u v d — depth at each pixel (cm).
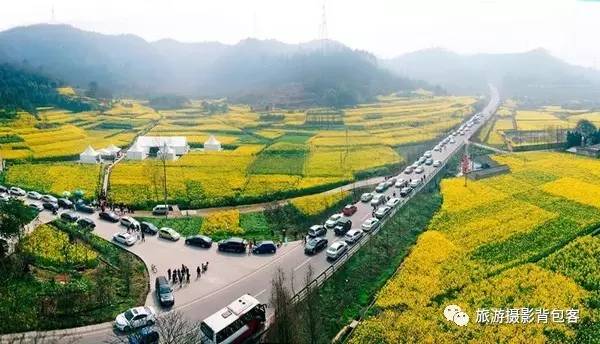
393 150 16362
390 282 6700
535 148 16562
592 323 5703
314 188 11462
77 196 10800
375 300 6391
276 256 7775
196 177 12244
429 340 5306
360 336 5472
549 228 8581
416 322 5653
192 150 16362
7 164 13725
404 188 11194
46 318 5669
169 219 9538
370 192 11644
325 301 6309
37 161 14362
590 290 6488
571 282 6600
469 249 7744
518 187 11294
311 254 7794
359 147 16450
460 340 5309
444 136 19200
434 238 8150
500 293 6316
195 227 9112
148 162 14225
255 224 9331
